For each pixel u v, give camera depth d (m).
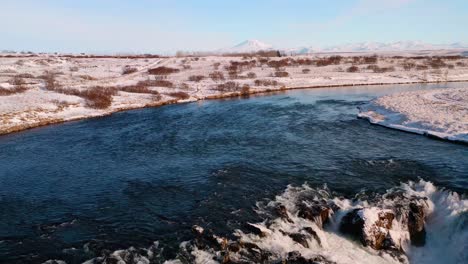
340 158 21.66
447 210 15.25
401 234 14.04
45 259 12.49
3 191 18.34
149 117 37.06
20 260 12.44
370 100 43.25
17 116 34.97
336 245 13.62
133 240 13.51
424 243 14.57
